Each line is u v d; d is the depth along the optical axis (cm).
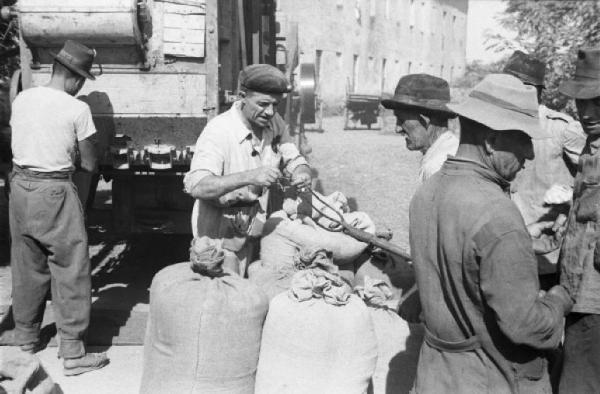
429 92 280
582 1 795
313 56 2322
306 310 270
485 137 196
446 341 205
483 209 186
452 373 202
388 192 952
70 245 349
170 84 390
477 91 201
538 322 184
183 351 274
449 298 199
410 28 3200
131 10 364
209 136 322
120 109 393
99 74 390
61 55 347
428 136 286
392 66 3042
